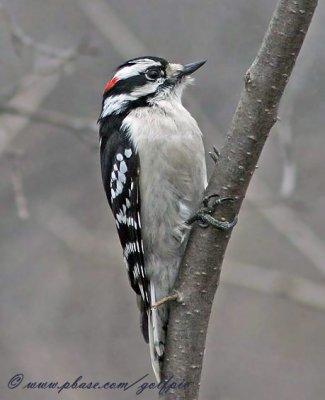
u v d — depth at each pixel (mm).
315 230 14492
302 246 13492
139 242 8492
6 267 14812
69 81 14180
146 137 8391
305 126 14039
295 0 6859
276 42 6953
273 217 13555
